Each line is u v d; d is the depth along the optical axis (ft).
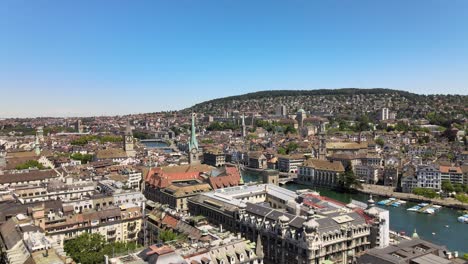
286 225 562.25
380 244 575.79
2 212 618.03
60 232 593.42
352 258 553.23
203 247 444.96
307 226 519.19
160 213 652.07
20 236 502.38
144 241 652.89
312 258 514.27
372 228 580.71
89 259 486.79
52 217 613.93
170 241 479.00
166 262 389.39
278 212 614.75
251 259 460.96
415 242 469.16
